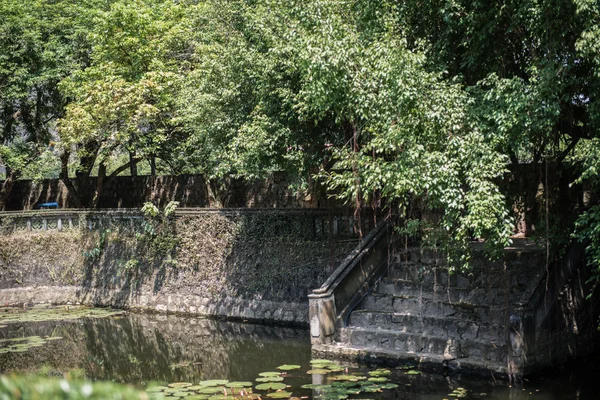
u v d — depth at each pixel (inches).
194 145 728.3
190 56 778.2
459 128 371.9
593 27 327.0
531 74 382.9
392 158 440.1
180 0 848.3
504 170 367.6
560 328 422.3
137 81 758.5
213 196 808.9
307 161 544.4
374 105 397.7
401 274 516.7
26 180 1085.8
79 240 836.0
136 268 770.8
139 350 538.9
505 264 408.5
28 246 849.5
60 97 932.6
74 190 948.0
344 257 592.7
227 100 587.2
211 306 685.9
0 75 909.2
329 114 526.0
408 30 436.8
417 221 450.6
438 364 416.8
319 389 374.6
